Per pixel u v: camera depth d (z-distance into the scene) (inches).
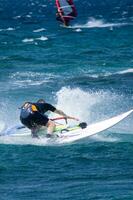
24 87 4020.7
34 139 2689.5
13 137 2721.5
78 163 2395.4
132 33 6998.0
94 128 2711.6
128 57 5310.0
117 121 2733.8
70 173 2284.7
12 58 5236.2
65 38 6624.0
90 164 2384.4
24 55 5403.5
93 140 2691.9
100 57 5300.2
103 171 2299.5
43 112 2687.0
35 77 4404.5
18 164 2384.4
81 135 2672.2
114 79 4296.3
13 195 2049.7
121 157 2463.1
